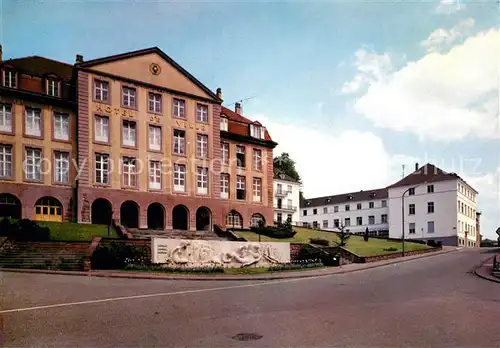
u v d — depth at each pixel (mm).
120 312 13109
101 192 39656
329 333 10734
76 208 38781
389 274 27766
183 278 23594
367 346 9672
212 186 46500
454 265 34438
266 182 53531
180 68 45250
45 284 18938
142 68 42969
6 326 11258
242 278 24625
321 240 43688
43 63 43531
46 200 38469
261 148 53781
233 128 51938
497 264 26906
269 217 53094
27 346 9500
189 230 43938
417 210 76812
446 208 73750
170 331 10797
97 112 40125
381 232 88375
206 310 13625
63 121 39781
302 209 103000
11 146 37156
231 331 10836
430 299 16312
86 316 12484
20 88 38000
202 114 46812
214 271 27078
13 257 26531
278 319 12297
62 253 27188
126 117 41656
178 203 43906
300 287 20469
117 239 29562
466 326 11648
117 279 21875
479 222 89938
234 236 42156
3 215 36781
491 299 16375
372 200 90688
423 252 50219
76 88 39781
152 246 27125
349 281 23531
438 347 9680
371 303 15312
